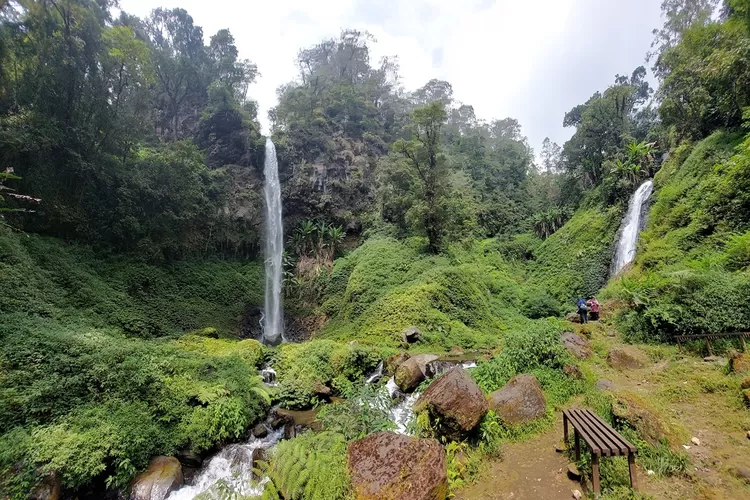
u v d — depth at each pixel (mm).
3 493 5305
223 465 7336
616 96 35031
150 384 8289
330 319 24297
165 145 28359
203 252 26891
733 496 4121
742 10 17000
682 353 9398
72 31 18938
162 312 19641
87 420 6754
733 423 5703
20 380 7039
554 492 4648
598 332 12477
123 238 20672
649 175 27109
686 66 21531
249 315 24828
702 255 14266
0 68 16750
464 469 5375
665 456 4828
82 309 14930
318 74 51281
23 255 13727
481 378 7949
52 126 17438
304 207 32812
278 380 11648
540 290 25938
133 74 21219
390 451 4859
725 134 19078
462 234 29359
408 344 15859
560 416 6660
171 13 42281
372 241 29047
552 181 47812
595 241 27812
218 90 33562
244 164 32719
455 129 55500
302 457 5227
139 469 6695
